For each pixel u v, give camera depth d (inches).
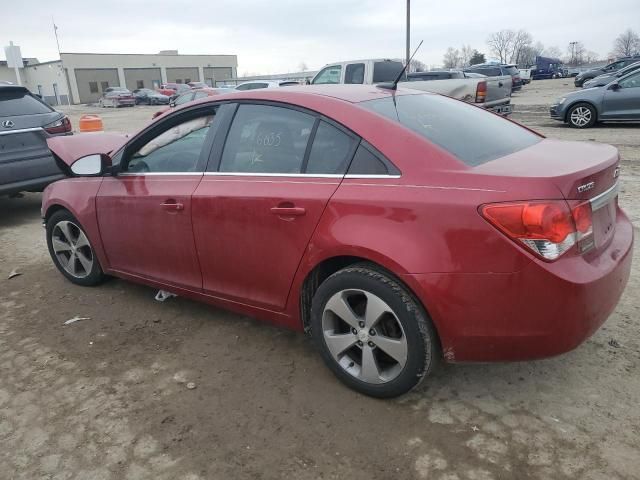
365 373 114.3
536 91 1253.1
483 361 102.9
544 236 92.7
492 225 94.8
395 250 102.1
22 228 273.7
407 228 101.8
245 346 141.6
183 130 145.7
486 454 98.5
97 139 210.4
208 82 3095.5
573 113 529.0
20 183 267.9
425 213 100.1
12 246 242.5
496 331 98.3
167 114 149.9
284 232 119.1
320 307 117.7
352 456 100.1
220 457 101.8
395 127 111.5
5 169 261.4
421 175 103.8
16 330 157.6
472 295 97.4
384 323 110.7
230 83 1945.1
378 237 104.3
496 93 529.0
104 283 188.2
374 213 105.7
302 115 122.8
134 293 179.3
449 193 99.3
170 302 170.9
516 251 93.7
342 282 111.7
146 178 151.0
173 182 142.7
